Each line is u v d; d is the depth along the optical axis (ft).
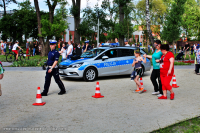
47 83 23.79
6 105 19.77
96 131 13.69
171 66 21.07
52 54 23.61
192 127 14.14
